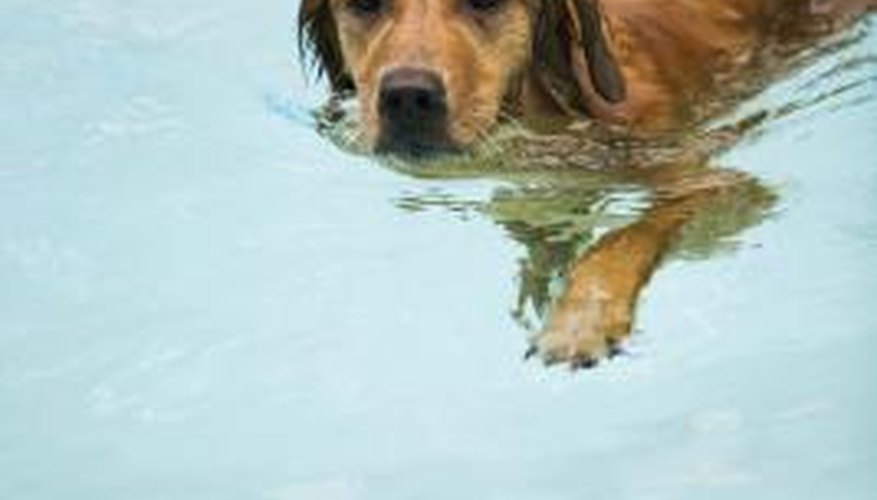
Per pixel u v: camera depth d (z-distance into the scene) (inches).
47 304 344.8
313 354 326.3
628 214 358.0
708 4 408.2
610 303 319.0
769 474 287.0
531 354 314.8
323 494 290.0
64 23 451.2
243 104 408.5
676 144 372.2
